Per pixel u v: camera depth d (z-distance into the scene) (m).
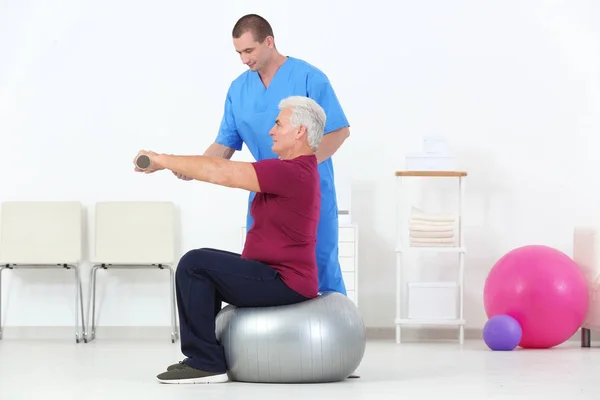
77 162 6.94
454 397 3.82
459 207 6.81
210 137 6.90
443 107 6.82
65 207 6.83
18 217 6.84
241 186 3.93
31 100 6.93
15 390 4.05
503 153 6.81
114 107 6.93
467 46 6.82
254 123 4.44
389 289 6.86
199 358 4.09
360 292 6.87
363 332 4.20
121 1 6.92
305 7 6.84
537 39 6.81
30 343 6.46
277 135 4.07
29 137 6.93
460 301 6.42
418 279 6.86
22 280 6.95
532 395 3.93
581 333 6.50
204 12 6.90
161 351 5.89
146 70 6.92
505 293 6.03
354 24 6.83
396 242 6.70
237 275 3.99
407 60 6.82
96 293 6.93
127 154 6.92
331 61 6.83
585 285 6.06
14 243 6.83
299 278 4.05
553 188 6.81
